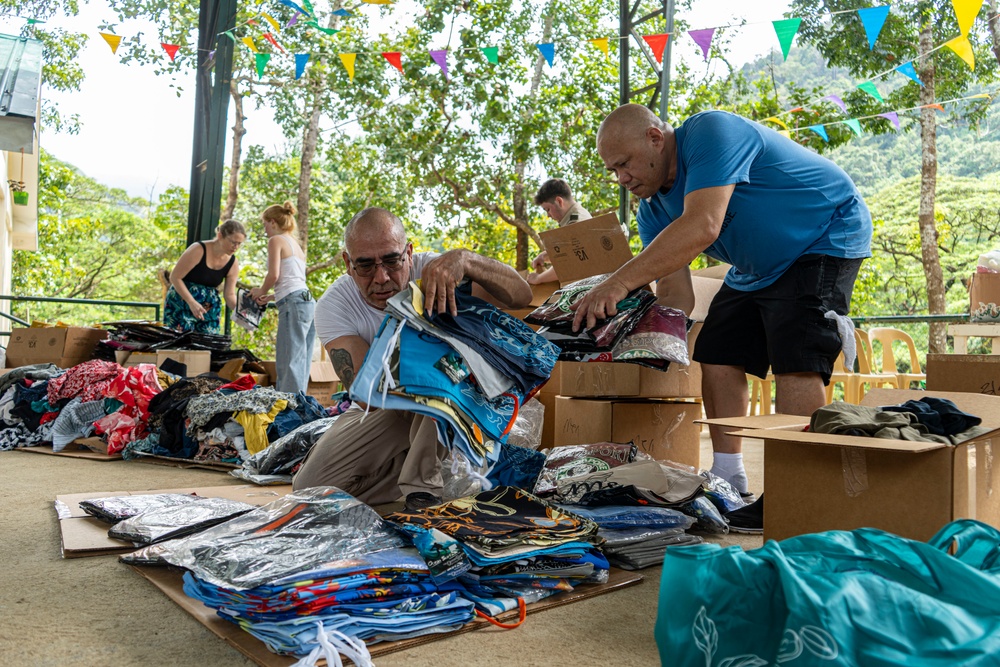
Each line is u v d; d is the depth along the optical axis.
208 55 7.54
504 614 1.65
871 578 1.02
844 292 2.68
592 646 1.50
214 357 5.62
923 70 13.55
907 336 6.45
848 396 5.88
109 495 2.86
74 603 1.70
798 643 0.97
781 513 1.91
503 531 1.75
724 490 2.68
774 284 2.71
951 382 2.57
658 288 2.98
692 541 2.19
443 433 2.05
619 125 2.60
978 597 1.00
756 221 2.62
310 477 2.61
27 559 2.06
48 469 3.68
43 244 20.55
